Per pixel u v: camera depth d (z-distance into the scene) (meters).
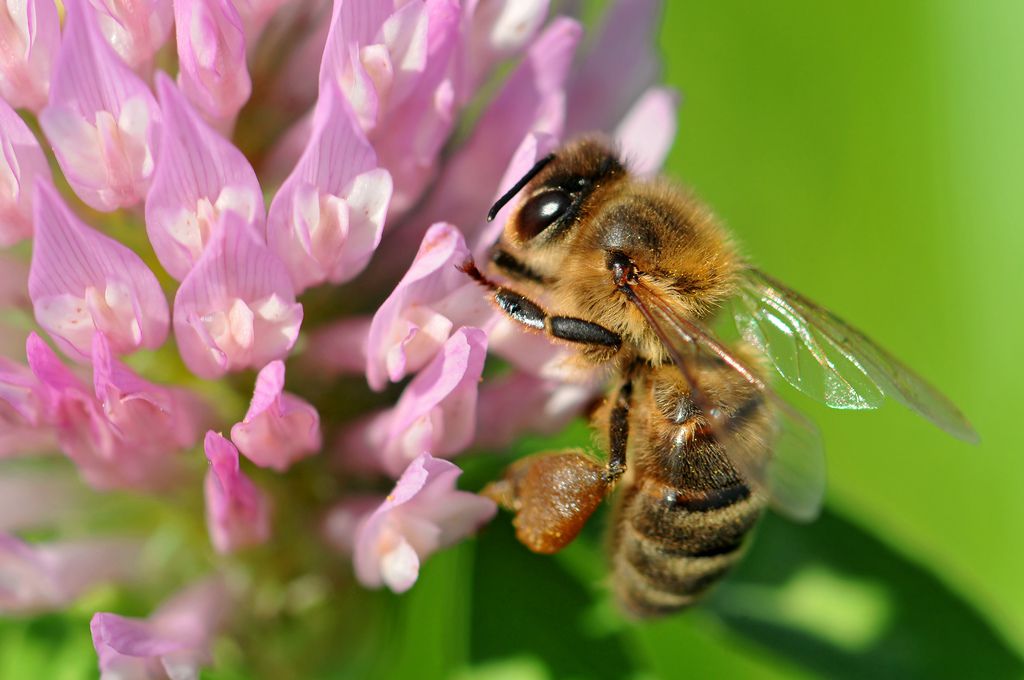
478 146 0.09
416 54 0.09
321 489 0.10
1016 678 0.10
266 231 0.09
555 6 0.10
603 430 0.09
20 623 0.10
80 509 0.09
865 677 0.10
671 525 0.09
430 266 0.09
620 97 0.10
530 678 0.10
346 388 0.10
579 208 0.09
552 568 0.10
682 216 0.09
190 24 0.09
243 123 0.09
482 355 0.09
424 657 0.10
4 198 0.09
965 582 0.10
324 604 0.10
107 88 0.09
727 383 0.09
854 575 0.10
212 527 0.09
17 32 0.09
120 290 0.09
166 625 0.09
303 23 0.09
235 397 0.09
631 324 0.09
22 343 0.09
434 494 0.09
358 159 0.09
